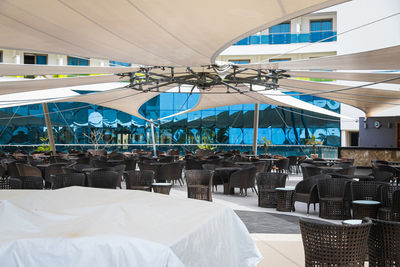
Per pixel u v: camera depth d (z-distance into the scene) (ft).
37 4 14.82
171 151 61.72
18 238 6.62
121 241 6.45
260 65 28.86
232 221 9.47
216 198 32.73
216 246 8.29
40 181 20.44
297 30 84.12
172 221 7.75
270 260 15.57
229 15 15.94
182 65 26.04
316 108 50.60
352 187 22.74
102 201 9.26
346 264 9.95
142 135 87.10
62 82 32.27
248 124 86.79
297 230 21.29
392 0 74.18
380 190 21.56
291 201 27.27
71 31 18.22
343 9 80.02
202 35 18.65
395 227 10.34
